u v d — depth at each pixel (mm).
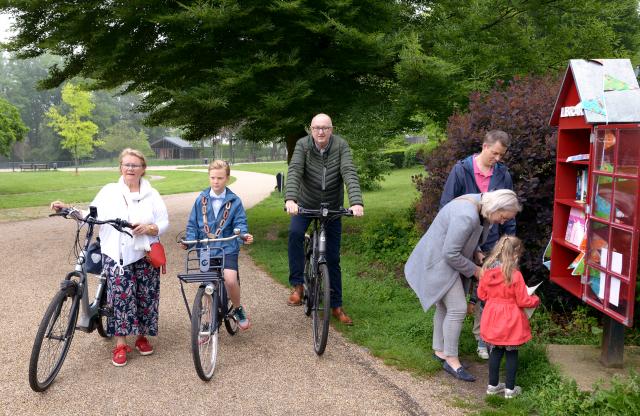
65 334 3863
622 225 3572
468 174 4297
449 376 4074
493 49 9172
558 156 4594
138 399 3627
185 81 9320
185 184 30422
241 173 44156
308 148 5098
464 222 3828
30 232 11414
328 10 8297
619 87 3787
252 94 8711
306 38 8906
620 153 3625
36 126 102500
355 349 4578
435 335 4277
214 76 8805
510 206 3682
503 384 3777
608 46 10125
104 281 4227
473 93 6363
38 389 3633
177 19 7840
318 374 4062
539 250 5375
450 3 9211
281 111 8555
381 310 5570
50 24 9250
